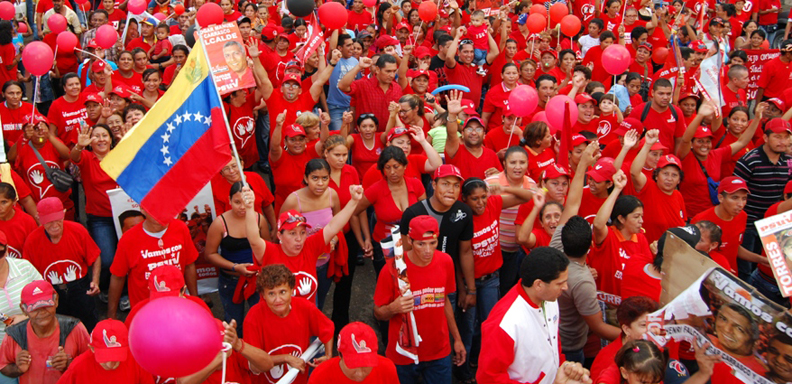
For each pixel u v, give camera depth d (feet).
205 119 17.44
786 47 40.06
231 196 21.02
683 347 17.02
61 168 28.63
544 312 14.73
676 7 53.47
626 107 35.88
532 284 14.16
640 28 42.96
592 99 30.22
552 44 49.93
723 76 38.75
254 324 16.55
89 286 22.36
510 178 23.07
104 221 25.73
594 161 25.81
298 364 16.47
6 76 39.68
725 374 14.03
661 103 30.09
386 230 23.11
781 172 27.12
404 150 26.11
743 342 12.50
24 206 25.66
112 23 50.88
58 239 21.31
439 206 19.76
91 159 25.57
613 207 19.35
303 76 39.04
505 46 40.47
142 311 11.23
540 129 26.58
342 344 14.32
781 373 11.98
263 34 38.50
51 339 16.96
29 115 31.17
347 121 28.12
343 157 24.25
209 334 11.24
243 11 48.34
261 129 36.52
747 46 48.24
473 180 20.44
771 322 12.03
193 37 37.42
